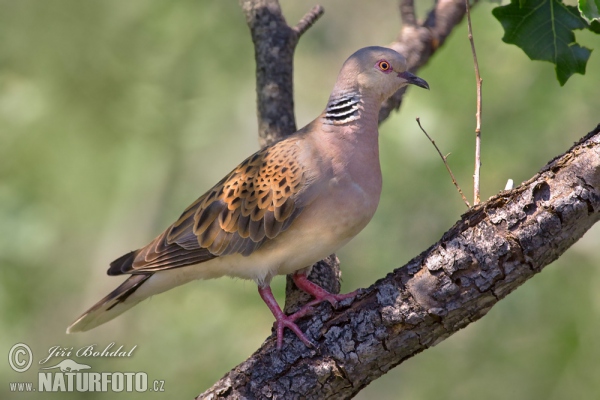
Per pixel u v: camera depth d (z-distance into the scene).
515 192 5.56
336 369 5.82
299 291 7.44
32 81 13.03
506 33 7.02
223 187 7.27
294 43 9.04
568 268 12.37
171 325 12.80
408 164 12.18
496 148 11.94
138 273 7.31
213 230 7.16
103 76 13.06
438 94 11.95
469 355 12.42
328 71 16.03
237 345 12.43
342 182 6.86
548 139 12.09
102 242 15.02
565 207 5.40
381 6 16.09
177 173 15.02
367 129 7.07
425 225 12.32
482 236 5.53
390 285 5.76
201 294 12.88
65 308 14.62
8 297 12.91
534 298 12.09
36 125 13.16
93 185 13.84
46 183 13.55
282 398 5.89
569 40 6.94
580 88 11.60
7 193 12.98
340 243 7.11
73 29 12.83
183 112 13.82
